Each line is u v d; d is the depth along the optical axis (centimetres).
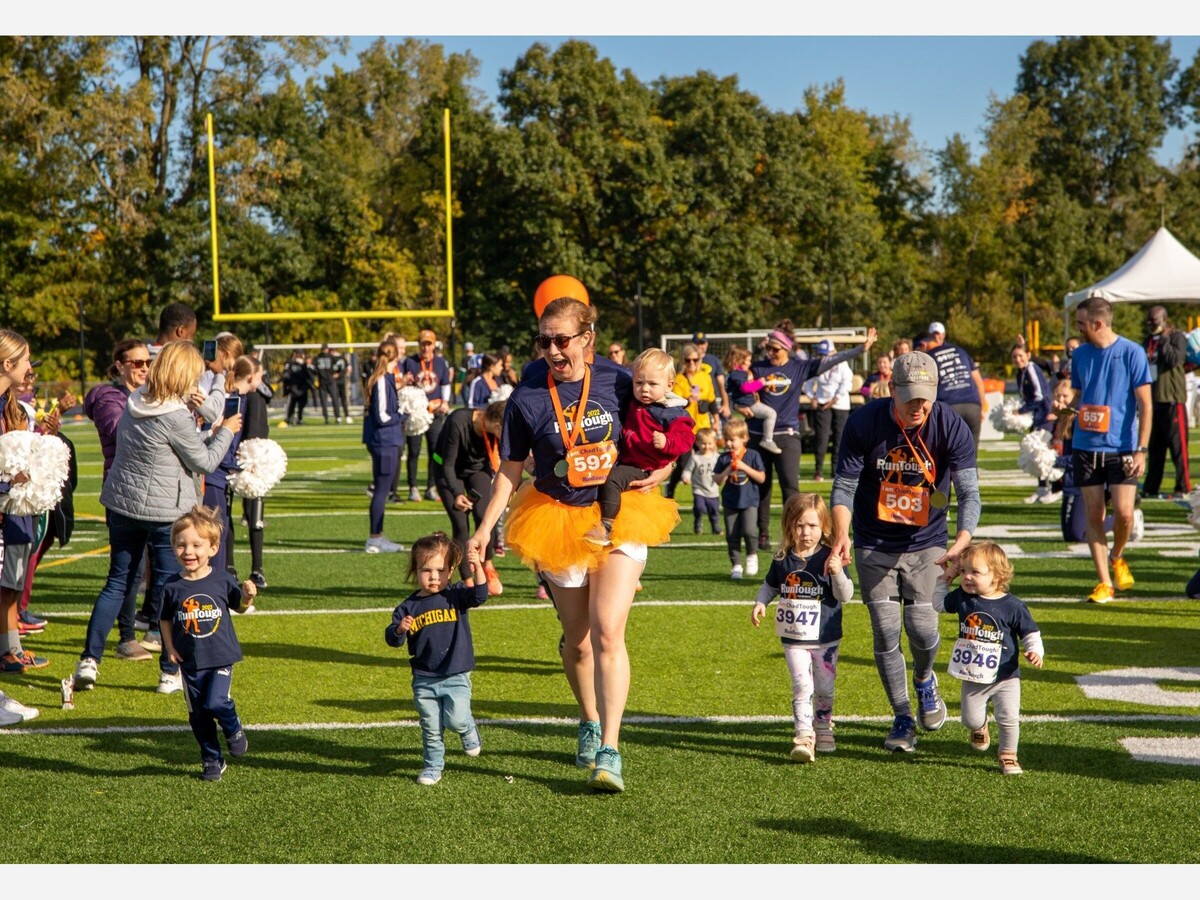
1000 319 5872
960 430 512
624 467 486
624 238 4903
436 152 5553
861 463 521
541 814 457
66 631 815
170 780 502
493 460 888
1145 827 435
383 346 1132
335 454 2272
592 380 491
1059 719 572
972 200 6375
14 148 4488
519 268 4847
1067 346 1622
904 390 500
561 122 4931
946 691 629
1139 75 7588
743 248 4853
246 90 4766
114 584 648
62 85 4481
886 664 529
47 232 4547
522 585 961
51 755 538
